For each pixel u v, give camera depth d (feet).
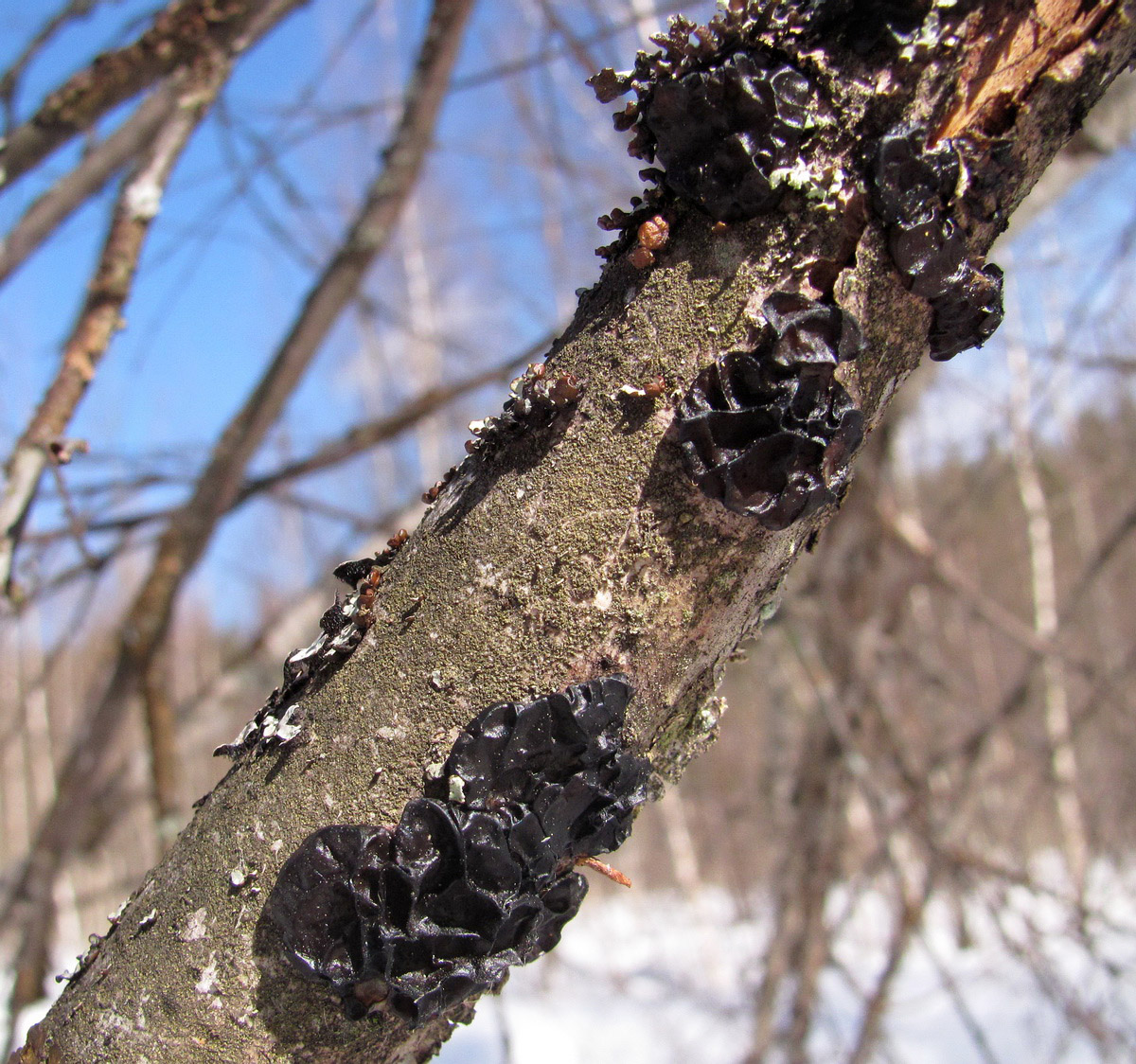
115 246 0.97
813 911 2.19
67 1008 0.61
